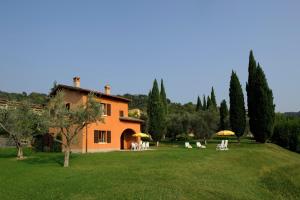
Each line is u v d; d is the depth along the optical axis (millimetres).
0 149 43969
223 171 26812
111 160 29672
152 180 21000
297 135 54750
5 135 46656
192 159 30094
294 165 36719
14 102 36750
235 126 56438
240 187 23422
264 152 39469
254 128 53969
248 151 37656
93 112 28031
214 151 36844
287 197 24688
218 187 21844
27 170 25062
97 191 18047
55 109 27516
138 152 36188
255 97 53719
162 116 59219
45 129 29188
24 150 43125
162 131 58781
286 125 56781
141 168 24953
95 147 40375
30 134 34594
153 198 17375
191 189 20062
